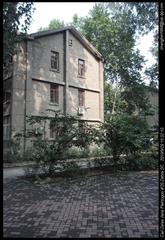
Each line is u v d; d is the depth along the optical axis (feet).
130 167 44.86
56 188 30.71
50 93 76.95
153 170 44.83
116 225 18.69
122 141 43.70
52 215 20.88
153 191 28.84
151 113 50.44
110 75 123.34
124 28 80.84
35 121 40.06
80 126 40.42
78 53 86.58
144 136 45.50
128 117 47.16
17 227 18.38
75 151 59.31
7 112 69.26
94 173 40.63
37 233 17.31
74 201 24.99
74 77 84.23
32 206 23.35
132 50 116.88
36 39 73.87
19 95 68.64
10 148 64.75
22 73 69.67
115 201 24.91
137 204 23.81
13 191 29.04
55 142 37.70
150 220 19.63
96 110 91.50
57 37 80.28
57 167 37.50
